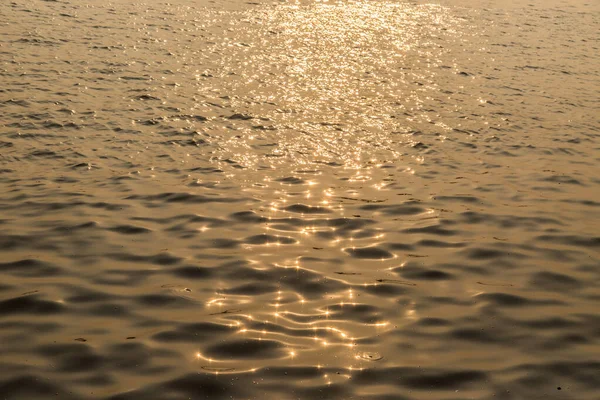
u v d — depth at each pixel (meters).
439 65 10.78
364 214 5.45
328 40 12.14
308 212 5.46
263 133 7.50
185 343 3.53
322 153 6.99
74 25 12.09
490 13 15.50
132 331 3.65
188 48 11.02
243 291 4.14
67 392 3.11
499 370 3.37
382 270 4.49
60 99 8.21
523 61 11.27
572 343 3.64
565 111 8.71
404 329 3.75
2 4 13.38
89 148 6.82
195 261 4.53
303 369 3.33
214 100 8.54
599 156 7.15
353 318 3.86
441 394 3.16
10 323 3.70
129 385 3.16
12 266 4.39
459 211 5.57
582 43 12.91
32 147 6.78
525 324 3.83
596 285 4.35
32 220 5.15
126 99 8.38
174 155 6.75
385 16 14.52
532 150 7.26
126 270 4.38
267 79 9.59
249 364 3.36
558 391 3.21
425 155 7.03
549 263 4.66
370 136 7.54
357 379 3.26
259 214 5.39
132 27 12.23
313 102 8.69
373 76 10.01
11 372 3.25
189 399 3.07
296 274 4.38
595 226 5.34
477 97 9.18
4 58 9.74
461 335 3.70
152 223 5.16
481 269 4.54
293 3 15.41
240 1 15.36
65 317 3.78
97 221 5.15
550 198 5.94
